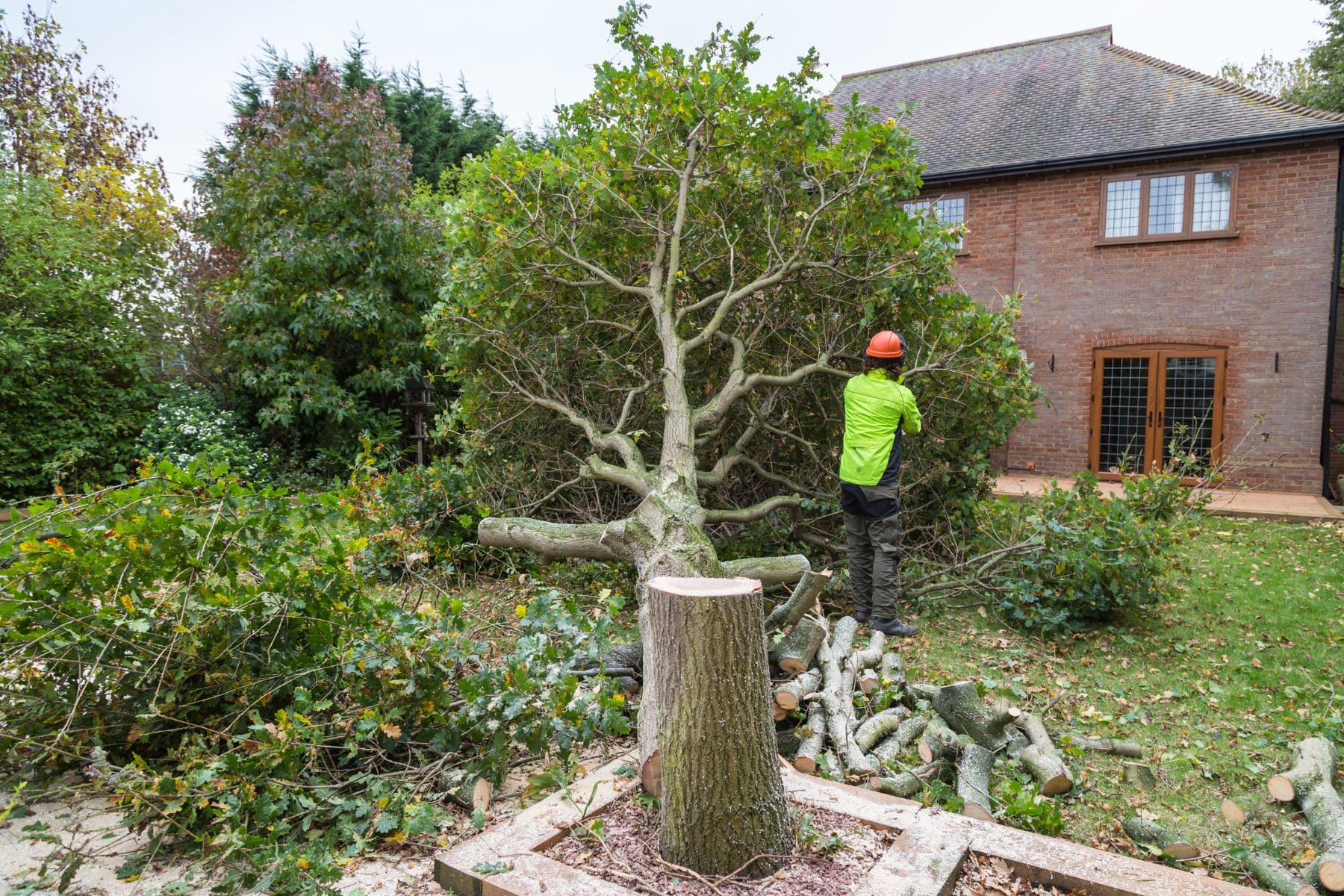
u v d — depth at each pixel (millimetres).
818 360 6492
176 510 3506
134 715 3242
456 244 6523
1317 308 12242
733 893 2414
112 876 2709
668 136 6180
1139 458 13469
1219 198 12766
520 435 7203
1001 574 6398
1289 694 4691
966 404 6539
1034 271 13992
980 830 2744
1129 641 5707
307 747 2975
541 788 3240
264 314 11906
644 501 5312
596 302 6750
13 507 4016
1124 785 3752
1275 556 8297
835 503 6547
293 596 3469
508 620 5156
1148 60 15047
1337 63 20984
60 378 11305
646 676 3738
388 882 2662
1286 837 3285
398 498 6879
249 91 20984
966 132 15188
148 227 13875
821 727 3787
